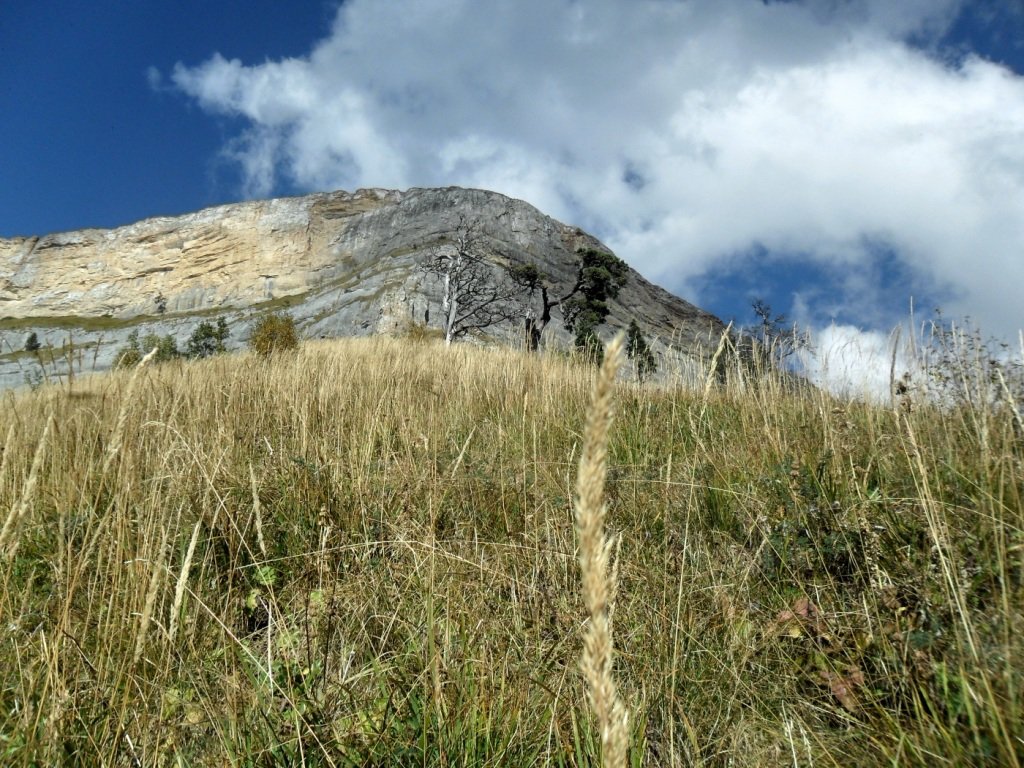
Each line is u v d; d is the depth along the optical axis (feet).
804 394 14.94
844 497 9.87
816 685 7.01
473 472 12.01
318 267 371.97
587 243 384.27
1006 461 8.91
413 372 25.77
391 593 8.15
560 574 8.67
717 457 12.60
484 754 5.72
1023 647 5.99
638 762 5.53
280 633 7.15
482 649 6.77
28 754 5.36
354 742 5.87
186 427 13.80
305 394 16.31
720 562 9.48
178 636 7.12
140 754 5.80
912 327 12.31
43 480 11.14
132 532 8.13
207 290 374.43
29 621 7.57
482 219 355.77
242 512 10.08
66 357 13.09
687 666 7.20
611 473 11.84
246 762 5.63
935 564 7.80
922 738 5.70
